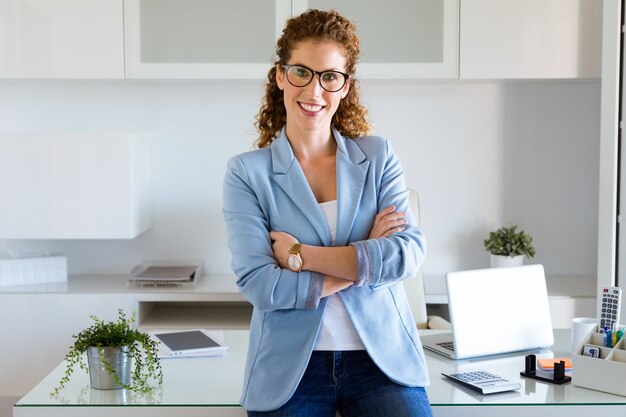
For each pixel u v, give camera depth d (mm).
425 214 4094
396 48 3660
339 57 1997
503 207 4109
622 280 3303
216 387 2068
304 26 1984
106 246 4055
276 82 2184
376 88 4035
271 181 2041
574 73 3680
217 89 4000
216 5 3621
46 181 3594
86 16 3582
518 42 3662
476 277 2344
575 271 4156
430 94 4047
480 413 1929
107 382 2045
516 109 4074
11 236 3607
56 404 1928
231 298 3605
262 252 1979
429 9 3646
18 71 3572
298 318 1936
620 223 3311
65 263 3842
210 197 4051
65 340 3582
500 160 4090
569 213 4129
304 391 1908
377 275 1921
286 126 2094
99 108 4000
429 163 4078
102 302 3574
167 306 4059
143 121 4012
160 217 4055
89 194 3598
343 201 2014
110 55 3600
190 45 3629
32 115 3986
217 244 4070
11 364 3578
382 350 1928
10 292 3562
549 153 4098
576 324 2311
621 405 1938
